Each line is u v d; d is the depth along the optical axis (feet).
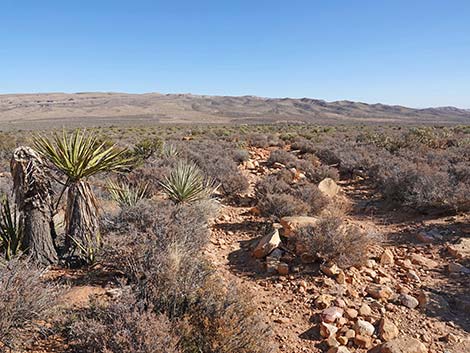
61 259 16.16
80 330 9.75
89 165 16.56
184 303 11.04
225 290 12.72
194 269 12.41
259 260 18.56
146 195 28.78
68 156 16.14
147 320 9.76
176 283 11.28
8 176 37.35
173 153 46.62
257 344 9.96
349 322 12.96
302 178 40.47
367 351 11.57
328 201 27.55
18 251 15.38
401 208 29.14
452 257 19.01
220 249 20.43
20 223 16.56
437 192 26.35
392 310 14.01
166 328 9.39
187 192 24.84
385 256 18.70
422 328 12.88
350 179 43.37
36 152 16.16
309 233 18.24
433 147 58.70
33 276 11.20
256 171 47.47
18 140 69.46
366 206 31.04
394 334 12.28
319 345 11.85
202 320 10.19
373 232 22.48
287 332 12.52
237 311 10.62
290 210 24.39
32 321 10.51
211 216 25.54
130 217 19.16
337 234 17.65
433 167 35.24
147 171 31.27
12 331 9.96
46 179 16.33
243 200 31.89
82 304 12.31
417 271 17.61
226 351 9.49
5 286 10.37
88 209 16.80
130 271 13.32
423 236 21.91
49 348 10.05
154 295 11.09
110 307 10.58
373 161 43.29
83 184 16.80
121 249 14.66
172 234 15.65
